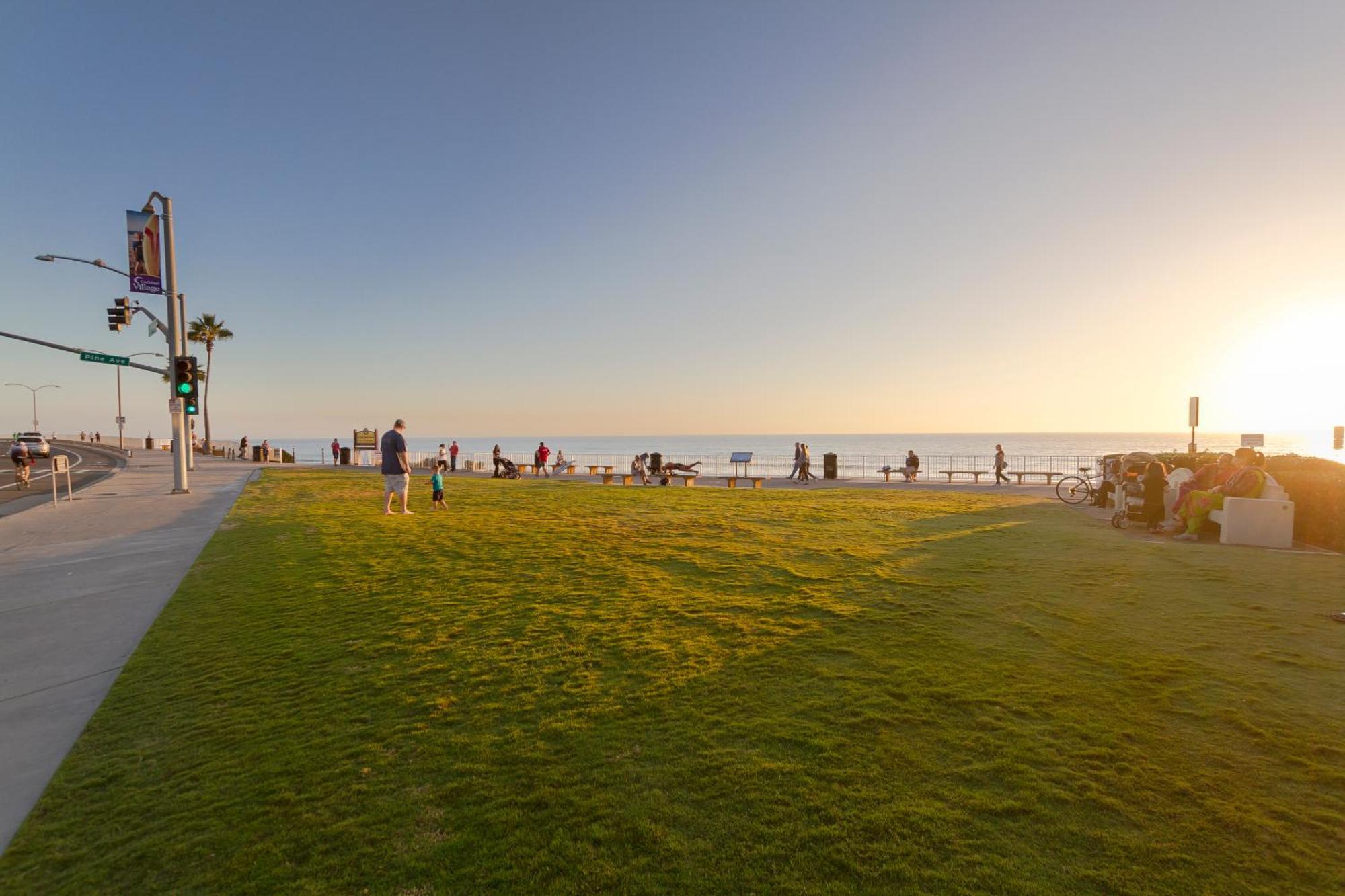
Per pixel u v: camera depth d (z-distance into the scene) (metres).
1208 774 3.28
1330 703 4.07
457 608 6.52
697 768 3.42
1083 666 4.71
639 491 20.78
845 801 3.10
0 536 11.69
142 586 7.99
